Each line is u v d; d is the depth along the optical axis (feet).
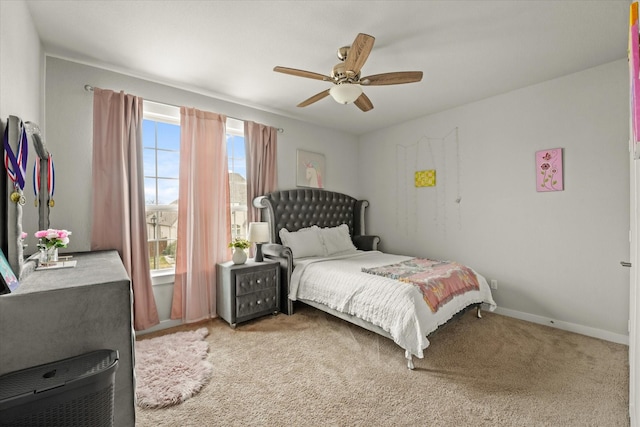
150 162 10.00
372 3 6.12
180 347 8.03
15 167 4.42
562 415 5.42
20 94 5.52
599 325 8.81
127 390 4.17
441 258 12.69
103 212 8.48
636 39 2.72
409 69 8.91
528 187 10.18
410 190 13.88
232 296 9.67
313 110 12.60
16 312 3.53
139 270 8.95
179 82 9.89
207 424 5.22
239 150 12.29
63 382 3.19
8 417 2.87
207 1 6.07
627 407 5.60
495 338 8.75
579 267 9.16
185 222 10.04
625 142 8.37
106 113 8.54
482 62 8.52
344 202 15.20
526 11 6.36
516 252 10.49
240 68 8.95
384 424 5.23
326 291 9.27
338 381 6.55
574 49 7.88
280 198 12.62
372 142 15.67
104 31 7.07
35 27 6.82
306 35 7.25
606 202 8.68
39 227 6.65
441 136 12.67
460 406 5.70
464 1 6.05
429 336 7.20
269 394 6.08
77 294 3.86
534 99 10.02
